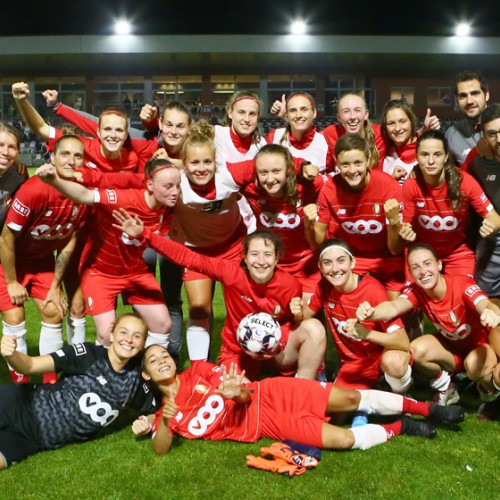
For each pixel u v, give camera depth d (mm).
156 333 4984
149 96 39969
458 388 4988
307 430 3895
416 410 4145
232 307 4598
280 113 6609
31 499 3422
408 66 39719
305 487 3506
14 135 4781
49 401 3986
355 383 4656
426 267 4305
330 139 5914
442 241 5098
